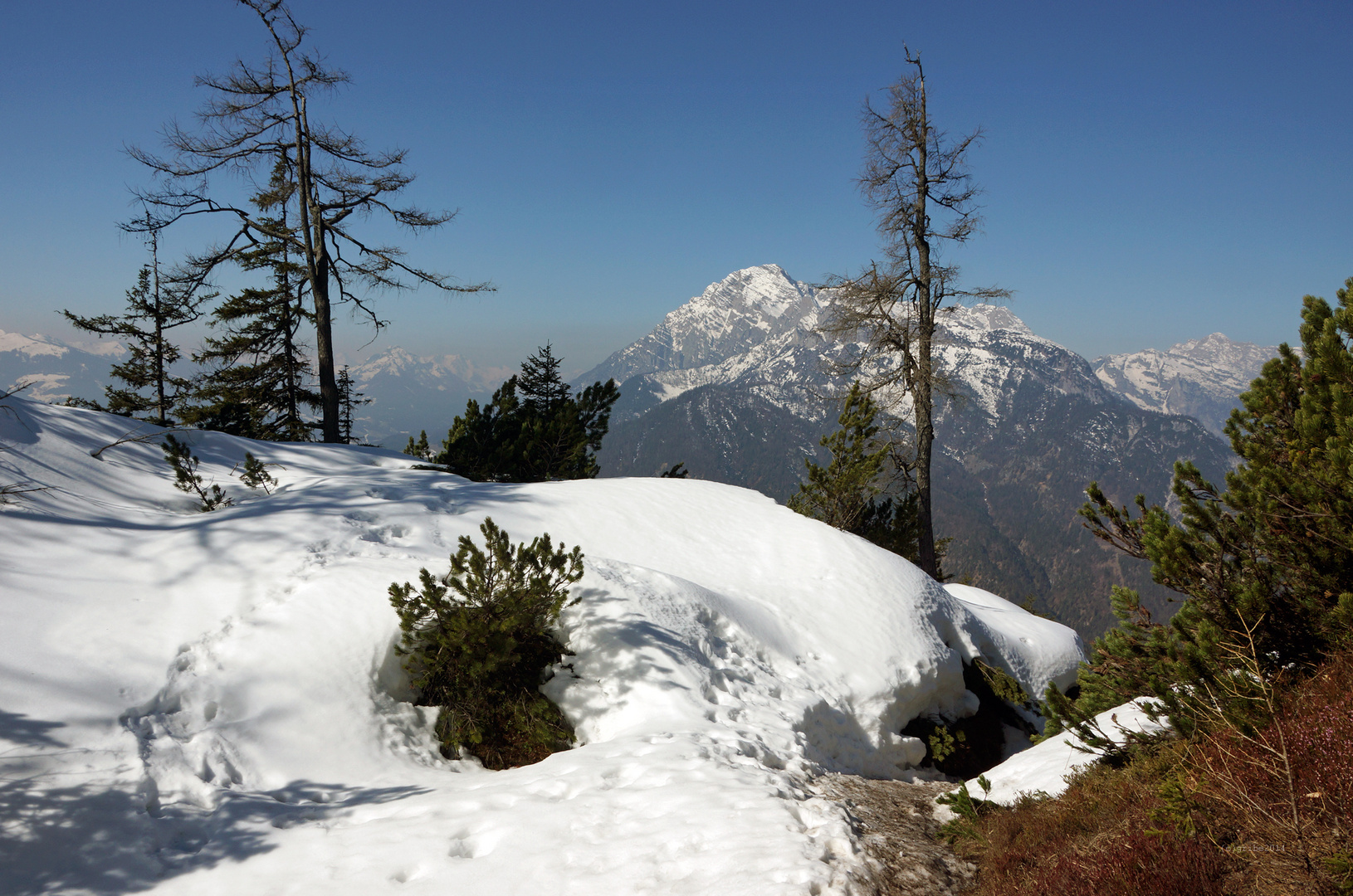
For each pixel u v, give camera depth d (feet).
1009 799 19.93
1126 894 11.37
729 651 28.12
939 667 32.53
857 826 16.21
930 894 13.73
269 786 18.80
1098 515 20.49
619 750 19.75
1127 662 18.92
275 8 60.49
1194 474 18.76
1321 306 18.95
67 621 21.77
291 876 14.49
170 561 26.13
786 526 40.34
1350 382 17.19
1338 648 15.44
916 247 63.26
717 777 17.80
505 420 58.49
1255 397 20.10
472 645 22.00
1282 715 14.05
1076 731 20.65
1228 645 15.51
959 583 58.23
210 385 81.15
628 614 26.50
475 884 13.85
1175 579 18.03
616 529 36.91
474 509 35.68
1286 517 16.30
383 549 29.09
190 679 20.99
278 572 26.04
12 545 24.59
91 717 18.70
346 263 67.87
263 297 79.56
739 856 13.94
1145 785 15.80
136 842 15.66
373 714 21.77
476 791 18.03
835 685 29.48
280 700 21.07
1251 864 11.50
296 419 81.35
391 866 14.62
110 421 39.29
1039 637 41.86
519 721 22.84
